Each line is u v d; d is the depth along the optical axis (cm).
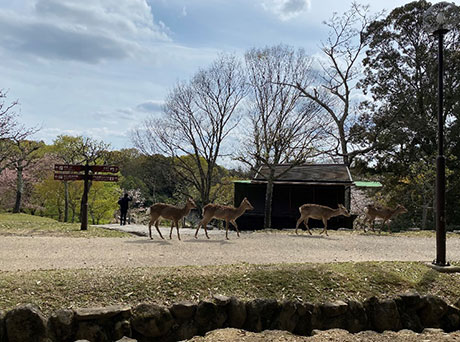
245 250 1047
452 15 827
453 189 2497
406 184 2688
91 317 537
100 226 1783
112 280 653
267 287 676
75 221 3825
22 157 3109
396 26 2958
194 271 722
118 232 1515
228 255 955
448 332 657
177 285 654
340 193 2136
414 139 2788
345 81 2988
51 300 575
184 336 573
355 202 3469
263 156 2408
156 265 805
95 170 1566
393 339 561
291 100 2380
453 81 2808
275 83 2417
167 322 571
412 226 2619
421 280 762
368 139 2888
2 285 599
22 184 3178
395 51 3031
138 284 644
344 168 2256
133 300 600
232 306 605
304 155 2094
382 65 3088
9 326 508
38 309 536
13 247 1029
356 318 634
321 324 618
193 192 3600
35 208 3803
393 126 2828
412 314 668
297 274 726
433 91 2816
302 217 1497
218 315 596
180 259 883
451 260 950
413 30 2892
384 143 2739
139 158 4588
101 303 581
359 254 1029
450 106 2755
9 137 2520
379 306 651
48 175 3447
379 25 3011
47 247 1044
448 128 2719
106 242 1162
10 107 2498
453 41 2811
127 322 550
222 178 3344
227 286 668
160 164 3136
